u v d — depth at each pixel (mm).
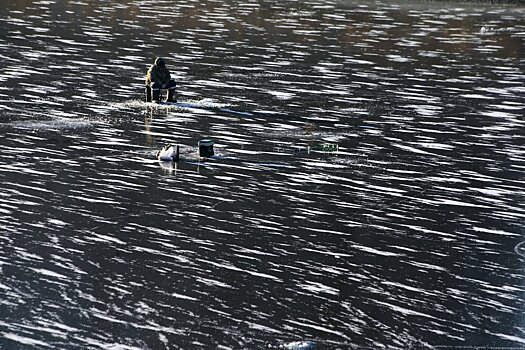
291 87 37719
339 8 65812
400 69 42906
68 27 52062
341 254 20578
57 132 29438
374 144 29438
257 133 30281
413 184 25531
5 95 34344
